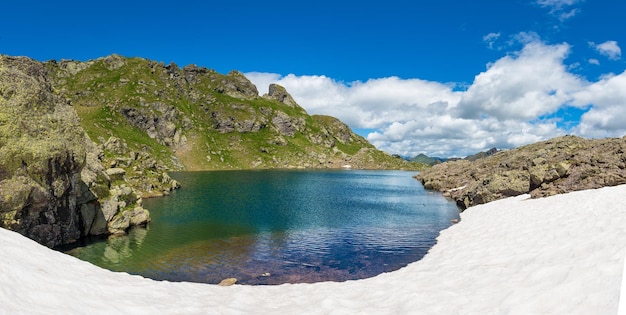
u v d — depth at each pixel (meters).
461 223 40.47
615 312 8.99
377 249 33.19
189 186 94.56
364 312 12.87
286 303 15.38
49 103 33.25
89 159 43.47
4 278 10.32
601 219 21.16
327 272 27.02
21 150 28.12
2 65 30.23
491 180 55.41
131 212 43.41
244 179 123.69
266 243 35.94
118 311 11.05
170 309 12.41
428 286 16.08
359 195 80.94
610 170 42.06
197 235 39.25
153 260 30.00
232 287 18.72
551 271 13.21
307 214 53.56
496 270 16.17
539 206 35.88
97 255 31.14
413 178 146.88
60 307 10.03
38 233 30.78
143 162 93.00
